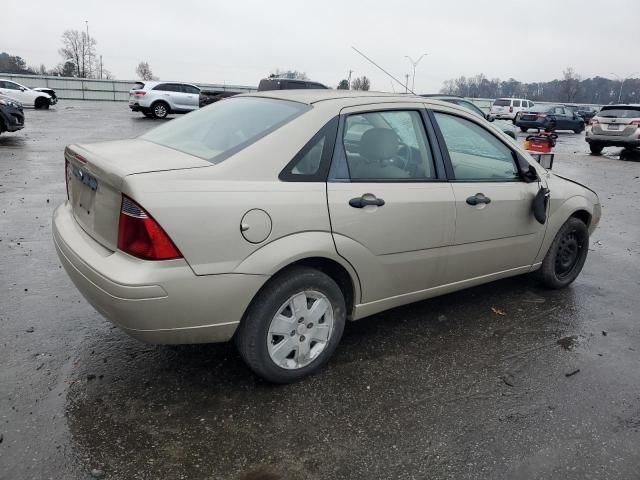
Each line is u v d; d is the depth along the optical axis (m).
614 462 2.54
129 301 2.42
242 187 2.63
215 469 2.36
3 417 2.60
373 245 3.09
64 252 2.87
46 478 2.24
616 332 3.92
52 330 3.49
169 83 24.31
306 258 2.88
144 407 2.75
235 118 3.25
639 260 5.73
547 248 4.36
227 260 2.57
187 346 3.37
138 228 2.41
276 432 2.62
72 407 2.71
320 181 2.89
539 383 3.18
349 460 2.46
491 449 2.58
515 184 3.92
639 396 3.10
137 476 2.29
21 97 27.44
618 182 11.44
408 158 3.34
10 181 8.34
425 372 3.23
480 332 3.80
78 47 70.94
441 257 3.50
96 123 20.45
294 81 14.99
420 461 2.48
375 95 3.36
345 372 3.18
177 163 2.66
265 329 2.80
